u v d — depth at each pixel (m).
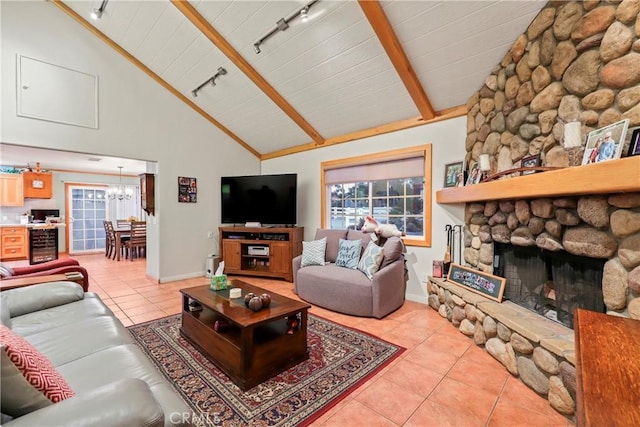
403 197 3.85
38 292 2.04
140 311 3.19
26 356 0.89
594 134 1.64
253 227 4.86
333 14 2.61
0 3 3.09
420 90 3.08
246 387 1.80
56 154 4.99
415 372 2.01
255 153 5.65
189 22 3.23
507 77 2.50
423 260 3.52
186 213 4.69
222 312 2.02
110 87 3.86
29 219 6.59
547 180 1.73
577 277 1.87
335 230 4.06
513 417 1.58
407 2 2.30
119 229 6.78
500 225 2.54
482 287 2.64
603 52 1.64
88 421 0.74
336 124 4.17
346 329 2.73
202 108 4.76
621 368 0.75
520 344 1.91
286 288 4.22
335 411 1.63
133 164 6.38
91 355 1.40
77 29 3.59
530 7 2.11
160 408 0.85
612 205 1.54
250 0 2.74
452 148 3.28
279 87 3.74
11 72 3.16
